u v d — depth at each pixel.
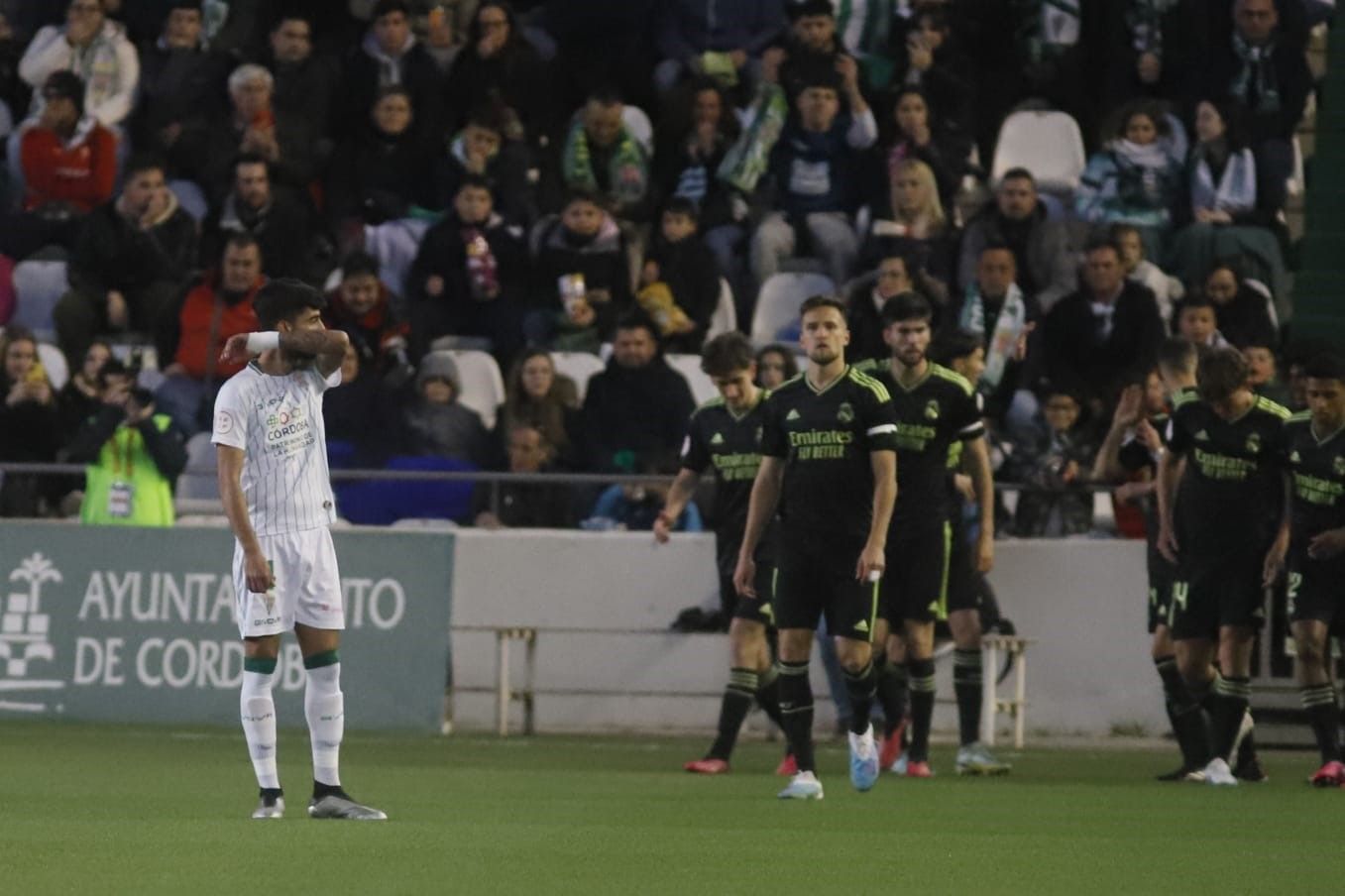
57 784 33.56
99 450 49.22
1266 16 65.44
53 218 62.41
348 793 32.56
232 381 27.23
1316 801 34.91
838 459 31.41
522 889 20.20
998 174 64.81
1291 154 64.94
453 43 66.31
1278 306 61.66
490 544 50.59
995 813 31.25
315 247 59.03
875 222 59.75
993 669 47.25
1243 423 38.28
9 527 48.34
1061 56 67.31
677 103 63.44
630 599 50.50
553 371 53.34
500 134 62.22
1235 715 38.91
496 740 46.94
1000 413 53.53
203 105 64.94
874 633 37.06
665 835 26.14
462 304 57.94
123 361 55.47
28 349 53.75
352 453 52.25
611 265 58.59
